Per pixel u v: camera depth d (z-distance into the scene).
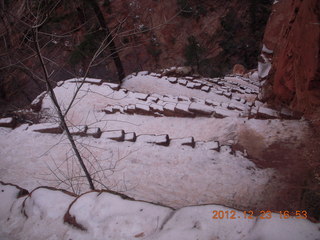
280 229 1.75
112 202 2.38
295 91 7.98
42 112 9.82
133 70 22.53
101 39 12.64
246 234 1.83
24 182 5.20
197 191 5.02
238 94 13.29
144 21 23.80
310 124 7.08
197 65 21.52
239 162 5.98
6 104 15.80
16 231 2.48
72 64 11.60
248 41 25.19
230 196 4.90
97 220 2.27
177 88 12.77
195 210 2.10
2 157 6.14
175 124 8.55
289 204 4.59
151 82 13.52
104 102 10.26
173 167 5.69
